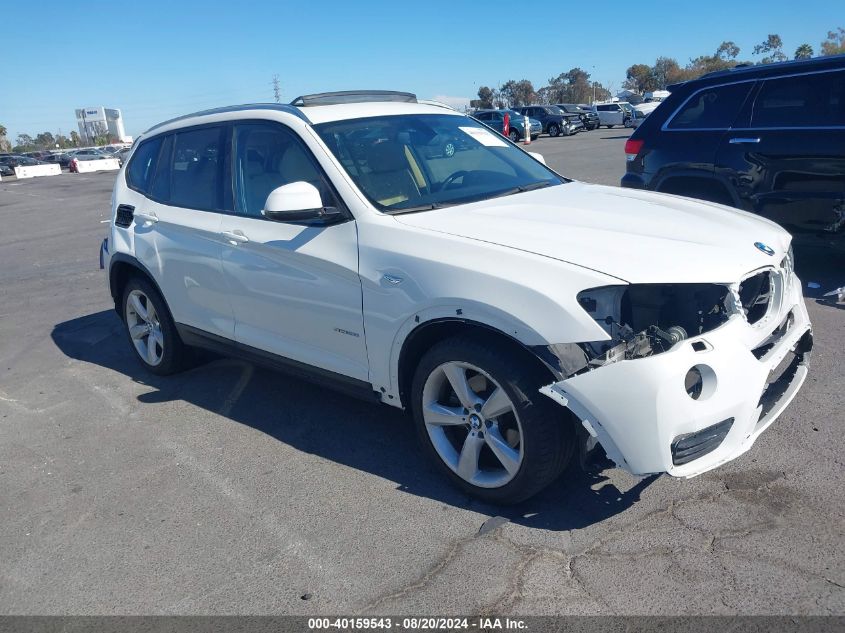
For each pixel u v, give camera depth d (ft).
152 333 18.07
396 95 16.42
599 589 9.16
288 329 13.61
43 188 103.50
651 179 23.66
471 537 10.49
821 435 12.46
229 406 16.10
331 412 15.37
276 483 12.56
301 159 13.29
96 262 35.47
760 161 20.77
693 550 9.73
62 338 22.65
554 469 10.37
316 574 9.98
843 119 19.30
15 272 34.55
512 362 10.14
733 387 9.52
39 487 13.08
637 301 9.87
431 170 13.79
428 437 11.69
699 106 22.49
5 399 17.67
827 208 19.66
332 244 12.31
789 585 8.93
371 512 11.39
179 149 16.52
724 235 11.34
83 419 16.02
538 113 129.90
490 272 10.21
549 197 13.33
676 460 9.32
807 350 12.29
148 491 12.62
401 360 11.64
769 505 10.59
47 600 9.92
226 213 14.70
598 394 9.27
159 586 10.02
